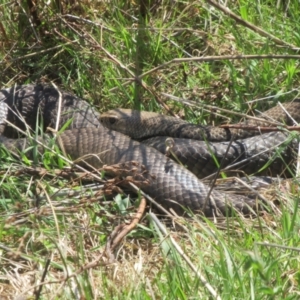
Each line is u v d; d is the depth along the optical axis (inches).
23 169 407.2
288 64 478.6
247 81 476.4
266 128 417.4
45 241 354.6
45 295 319.3
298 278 312.5
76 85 499.8
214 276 318.7
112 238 352.8
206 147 430.0
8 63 510.3
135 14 525.0
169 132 455.8
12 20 521.7
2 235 361.4
